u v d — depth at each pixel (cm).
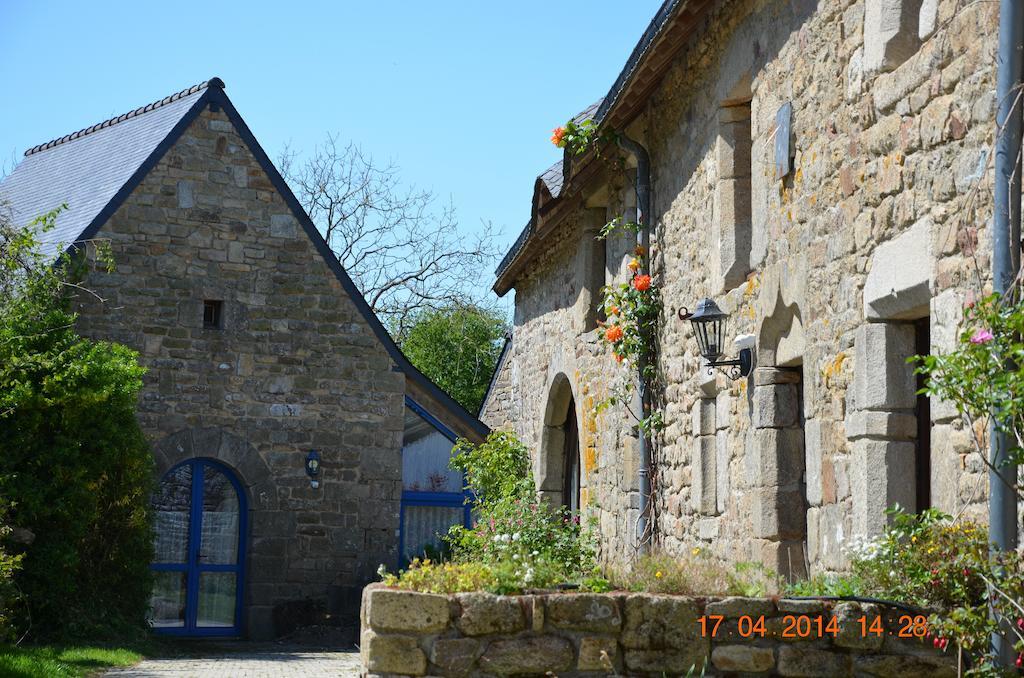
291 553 1433
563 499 1409
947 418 480
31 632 1058
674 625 497
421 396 1538
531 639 494
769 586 566
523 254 1442
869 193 555
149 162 1427
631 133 1033
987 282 448
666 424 916
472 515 1543
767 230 702
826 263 605
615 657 495
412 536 1526
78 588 1116
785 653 494
